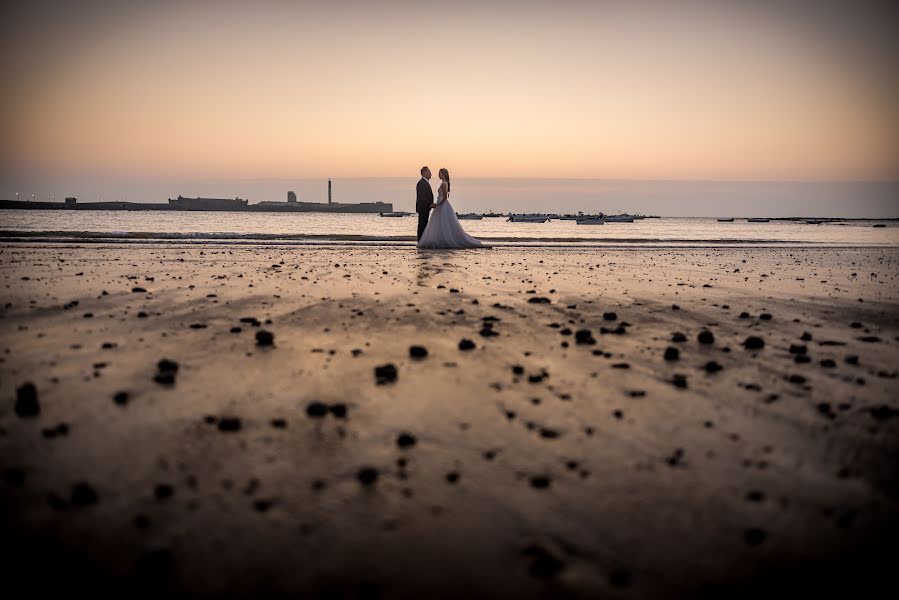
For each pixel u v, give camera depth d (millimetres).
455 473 2164
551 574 1568
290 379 3408
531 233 38562
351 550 1663
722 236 37531
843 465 2314
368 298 6848
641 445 2484
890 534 1801
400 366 3758
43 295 6570
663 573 1590
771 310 6586
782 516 1903
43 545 1663
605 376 3598
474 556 1646
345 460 2273
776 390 3348
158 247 15219
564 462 2291
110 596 1458
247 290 7363
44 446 2354
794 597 1497
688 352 4328
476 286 8266
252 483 2064
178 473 2137
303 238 20797
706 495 2037
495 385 3346
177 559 1607
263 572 1560
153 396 3031
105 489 2002
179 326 4984
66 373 3436
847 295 8062
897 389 3404
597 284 8812
